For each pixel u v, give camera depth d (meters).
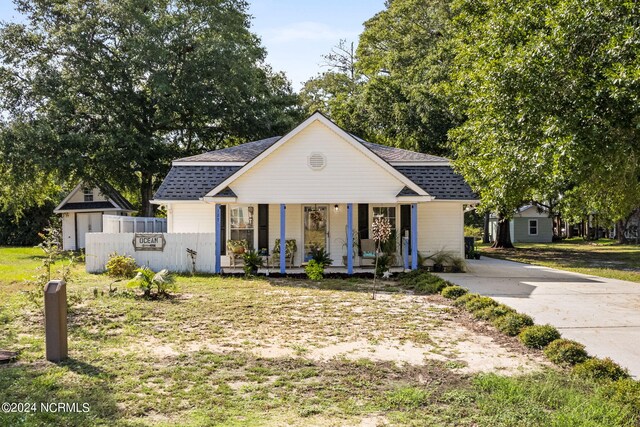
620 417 5.45
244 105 33.97
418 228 19.80
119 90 32.62
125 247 17.98
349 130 35.19
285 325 9.87
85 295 12.50
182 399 5.94
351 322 10.18
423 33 36.88
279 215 19.48
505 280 16.73
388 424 5.30
